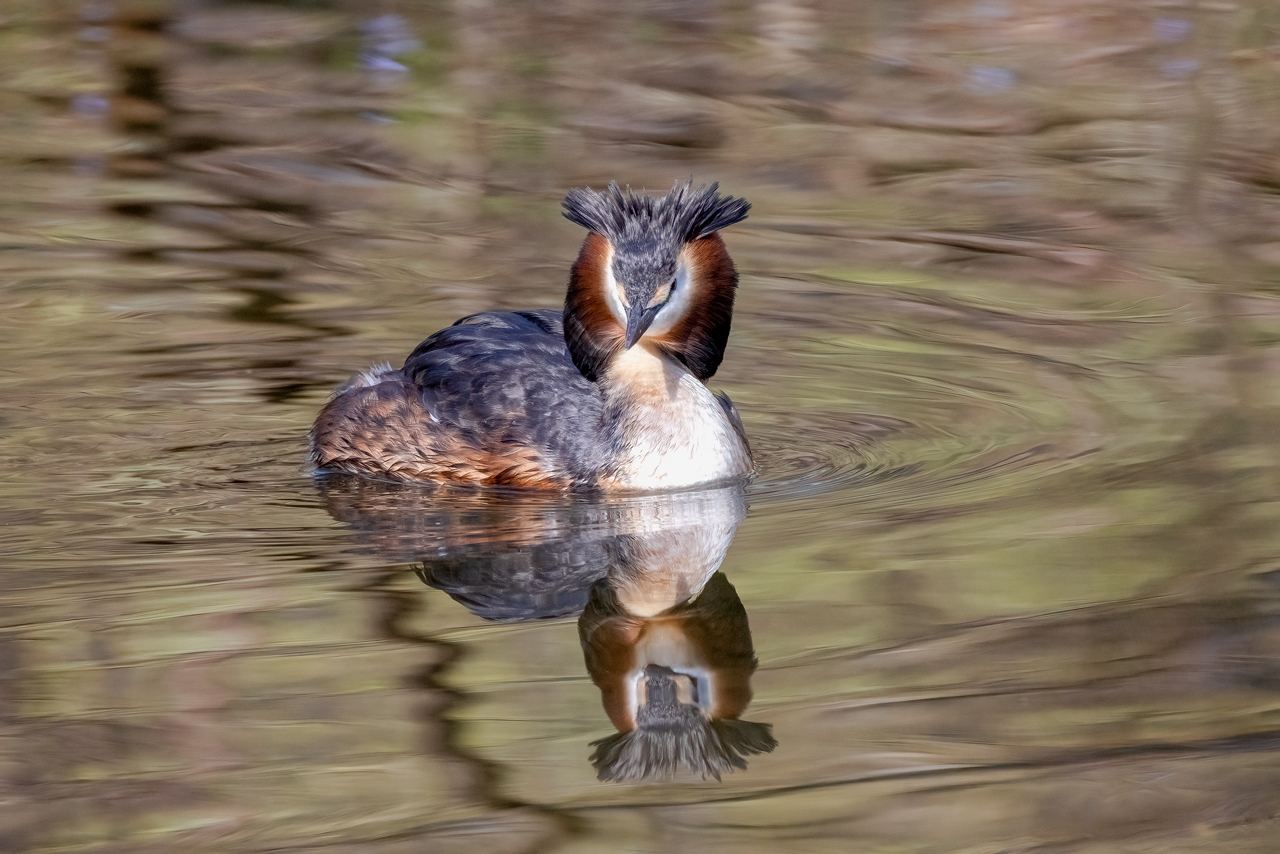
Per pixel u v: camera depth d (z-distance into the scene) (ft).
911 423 42.78
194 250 56.75
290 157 67.56
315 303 52.16
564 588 31.48
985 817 22.47
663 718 25.79
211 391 45.06
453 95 75.87
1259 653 27.43
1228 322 49.62
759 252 57.21
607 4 90.74
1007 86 76.28
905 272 55.47
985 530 33.91
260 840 22.34
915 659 27.71
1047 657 27.58
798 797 23.43
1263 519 33.73
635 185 63.36
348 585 31.48
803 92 75.87
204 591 30.99
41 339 48.52
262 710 26.08
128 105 73.82
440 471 39.17
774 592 30.91
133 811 23.04
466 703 26.35
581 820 22.89
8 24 85.40
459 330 42.63
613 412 38.93
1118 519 34.19
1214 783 23.20
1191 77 76.84
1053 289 53.62
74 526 34.96
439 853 21.85
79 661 27.71
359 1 90.38
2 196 61.67
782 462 40.22
